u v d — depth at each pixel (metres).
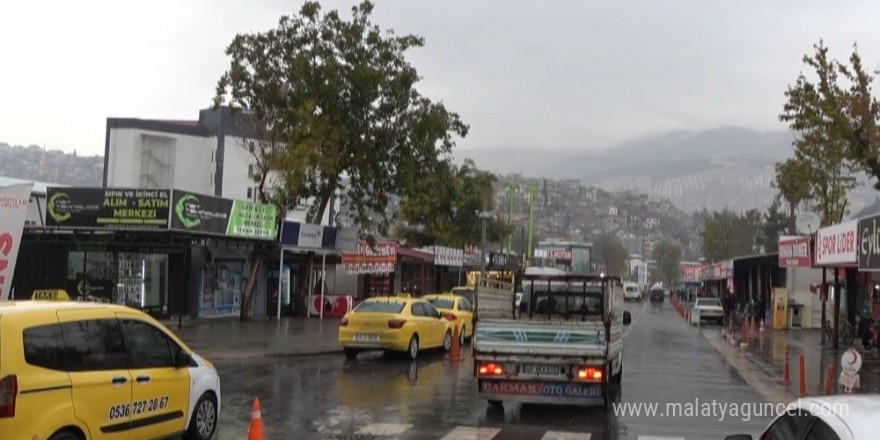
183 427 10.40
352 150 36.03
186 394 10.42
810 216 36.03
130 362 9.41
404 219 56.38
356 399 15.52
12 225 15.12
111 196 28.58
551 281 17.56
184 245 30.47
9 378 7.77
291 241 34.91
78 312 8.84
